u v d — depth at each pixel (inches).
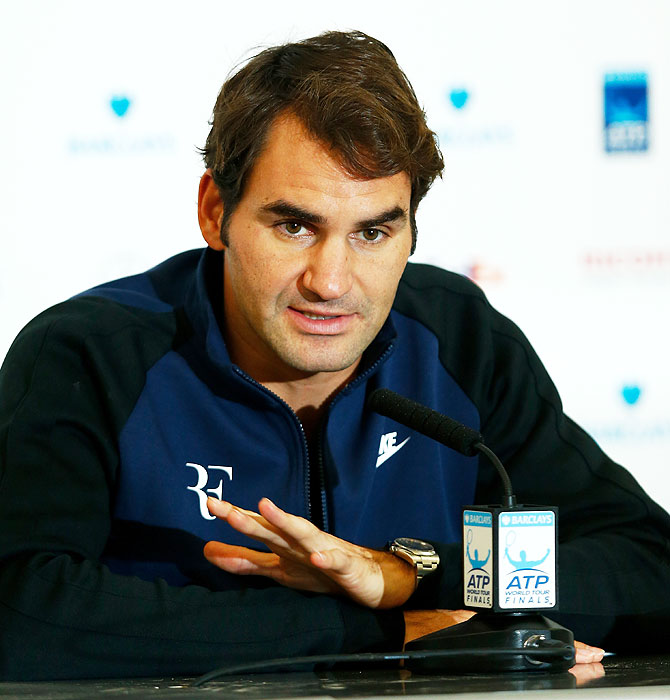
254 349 221.8
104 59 400.2
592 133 413.4
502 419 244.4
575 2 411.2
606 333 414.9
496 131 411.5
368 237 197.8
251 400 220.2
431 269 262.2
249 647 173.8
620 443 415.8
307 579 188.2
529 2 410.3
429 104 408.5
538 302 413.4
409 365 242.1
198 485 219.3
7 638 174.7
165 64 401.4
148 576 217.2
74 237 400.8
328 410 222.2
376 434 230.5
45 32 398.9
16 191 398.3
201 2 400.2
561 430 242.8
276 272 195.5
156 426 217.8
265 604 178.9
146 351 223.0
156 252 403.2
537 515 162.2
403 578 187.5
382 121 187.6
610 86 413.4
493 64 409.7
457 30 408.8
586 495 231.6
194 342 226.1
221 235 206.4
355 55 199.9
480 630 160.1
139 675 173.6
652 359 415.5
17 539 192.2
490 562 161.8
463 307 253.3
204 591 181.8
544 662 156.3
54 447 205.8
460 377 244.4
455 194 410.6
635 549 213.3
